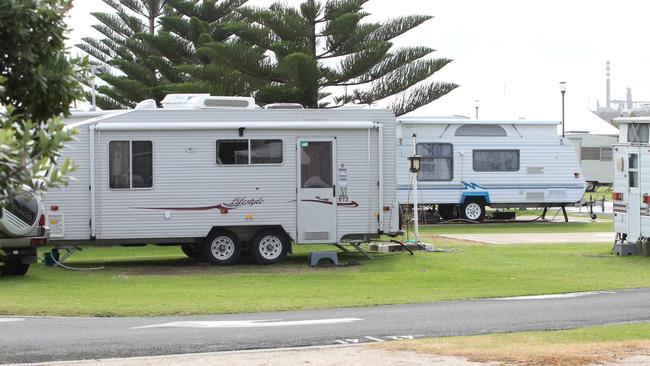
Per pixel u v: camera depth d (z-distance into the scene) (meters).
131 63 39.16
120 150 17.70
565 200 30.91
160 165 17.83
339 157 18.30
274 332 10.16
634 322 10.89
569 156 30.94
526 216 34.12
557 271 16.83
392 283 15.37
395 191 18.48
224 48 30.62
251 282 15.67
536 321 10.98
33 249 15.86
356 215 18.34
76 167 4.50
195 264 18.55
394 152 18.45
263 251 18.28
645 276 16.09
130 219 17.73
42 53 4.70
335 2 31.16
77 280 15.89
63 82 4.75
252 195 18.06
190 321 11.15
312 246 22.17
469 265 17.88
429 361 8.05
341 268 17.66
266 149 18.09
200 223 17.95
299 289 14.62
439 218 30.42
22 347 9.19
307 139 18.19
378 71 31.72
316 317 11.45
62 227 17.50
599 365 7.80
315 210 18.22
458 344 9.02
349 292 14.19
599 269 17.11
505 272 16.73
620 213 19.78
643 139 19.09
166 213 17.86
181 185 17.88
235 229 18.22
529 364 7.87
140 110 17.78
